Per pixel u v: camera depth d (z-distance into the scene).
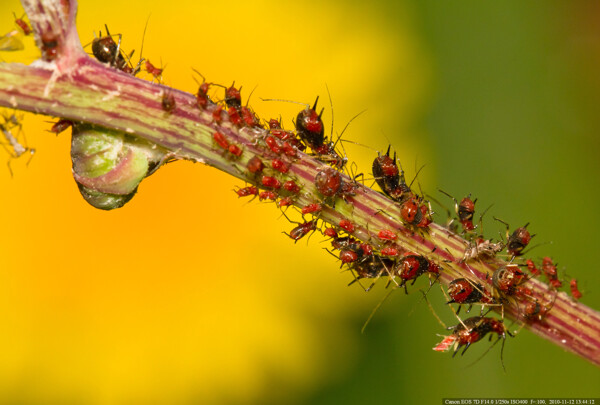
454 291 0.16
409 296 0.19
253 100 0.19
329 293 0.19
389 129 0.19
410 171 0.19
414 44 0.19
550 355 0.19
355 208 0.16
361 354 0.19
